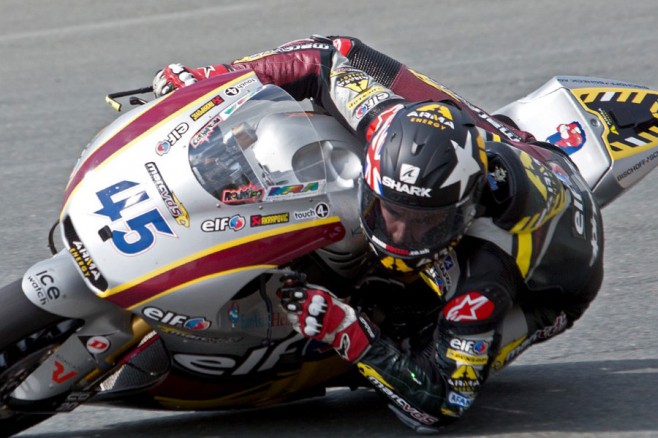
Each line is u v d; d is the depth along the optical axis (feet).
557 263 42.42
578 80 57.62
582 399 46.37
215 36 117.60
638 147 54.95
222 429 44.01
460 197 37.86
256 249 37.06
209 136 38.70
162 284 36.01
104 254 36.09
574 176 47.70
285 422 44.83
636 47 109.91
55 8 130.00
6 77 106.63
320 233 38.45
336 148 41.50
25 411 38.68
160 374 40.09
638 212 73.56
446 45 112.47
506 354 43.60
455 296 40.32
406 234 38.22
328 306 39.65
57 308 37.19
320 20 121.90
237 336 39.78
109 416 46.42
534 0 127.54
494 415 44.80
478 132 40.24
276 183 38.09
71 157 85.56
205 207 36.96
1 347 36.96
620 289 61.16
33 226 72.64
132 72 107.14
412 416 41.73
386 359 40.91
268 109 40.47
